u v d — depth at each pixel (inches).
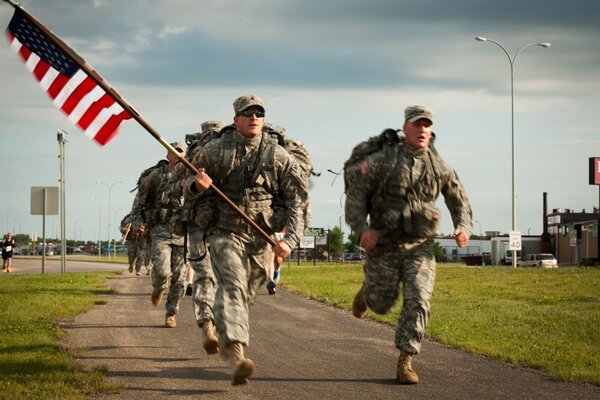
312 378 315.9
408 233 312.5
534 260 2997.0
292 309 589.3
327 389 294.8
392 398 280.2
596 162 3107.8
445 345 406.3
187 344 403.5
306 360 358.3
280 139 323.3
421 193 315.0
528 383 306.3
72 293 716.7
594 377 309.0
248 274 314.2
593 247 3287.4
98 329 463.2
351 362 353.4
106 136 313.1
